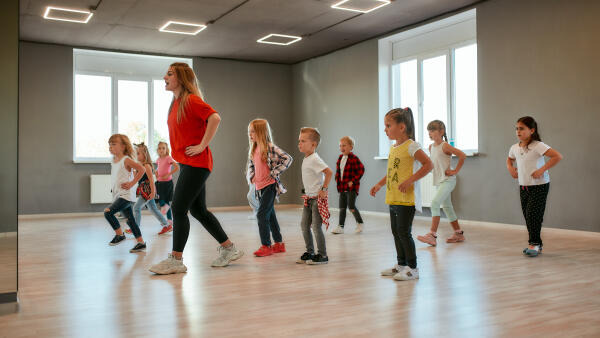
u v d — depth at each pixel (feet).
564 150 18.42
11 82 8.00
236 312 7.75
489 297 8.65
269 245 13.43
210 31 26.32
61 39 27.50
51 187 28.22
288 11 23.02
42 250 14.64
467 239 16.56
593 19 17.56
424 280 10.09
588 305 8.09
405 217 10.12
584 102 17.81
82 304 8.29
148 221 24.09
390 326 6.97
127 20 24.13
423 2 21.81
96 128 30.22
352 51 29.55
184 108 10.43
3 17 8.00
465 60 23.77
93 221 24.82
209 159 10.94
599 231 17.30
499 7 20.84
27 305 8.24
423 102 26.08
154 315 7.61
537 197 13.39
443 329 6.82
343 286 9.58
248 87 33.99
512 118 20.29
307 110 33.86
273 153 12.97
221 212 30.09
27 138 27.71
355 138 29.45
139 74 31.45
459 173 22.61
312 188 12.15
